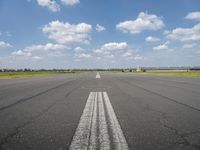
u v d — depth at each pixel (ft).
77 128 16.71
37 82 78.23
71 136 14.67
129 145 12.85
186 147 12.53
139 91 44.55
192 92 42.42
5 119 19.94
